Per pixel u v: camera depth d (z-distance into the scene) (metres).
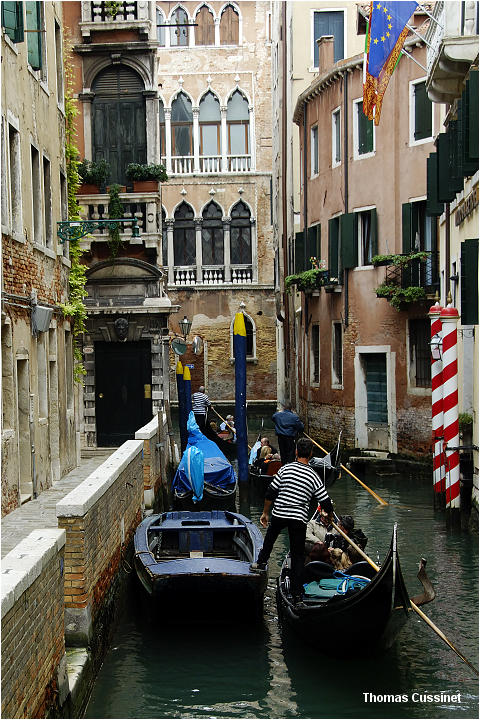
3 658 4.83
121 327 19.77
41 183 12.71
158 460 16.56
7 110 10.62
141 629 9.62
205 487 15.88
